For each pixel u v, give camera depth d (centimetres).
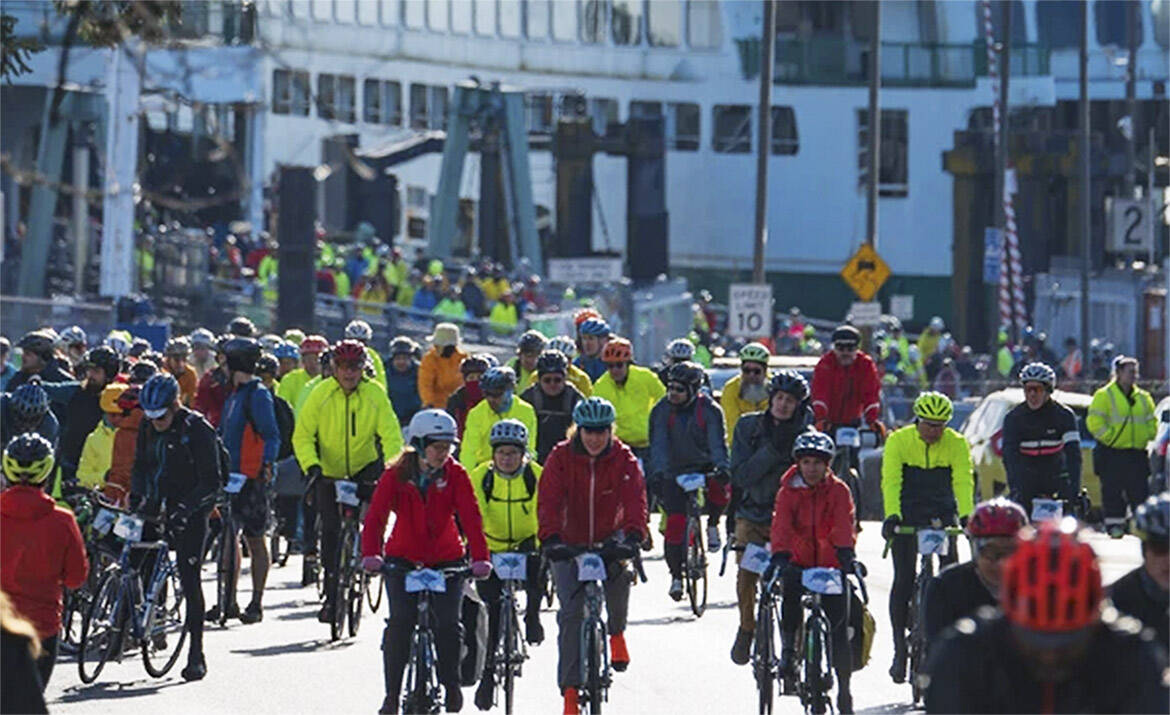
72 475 4191
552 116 18475
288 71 3356
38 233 12125
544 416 4503
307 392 5219
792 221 18138
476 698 3209
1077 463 4106
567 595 3019
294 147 15788
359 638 4131
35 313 8400
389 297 12325
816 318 18088
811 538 3097
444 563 2950
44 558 2664
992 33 16975
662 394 4981
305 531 4888
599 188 18275
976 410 7050
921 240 17925
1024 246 15262
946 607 2208
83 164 12356
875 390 4866
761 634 3144
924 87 17900
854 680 3672
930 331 13025
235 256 12388
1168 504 2019
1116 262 15362
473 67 18262
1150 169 13688
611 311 11625
